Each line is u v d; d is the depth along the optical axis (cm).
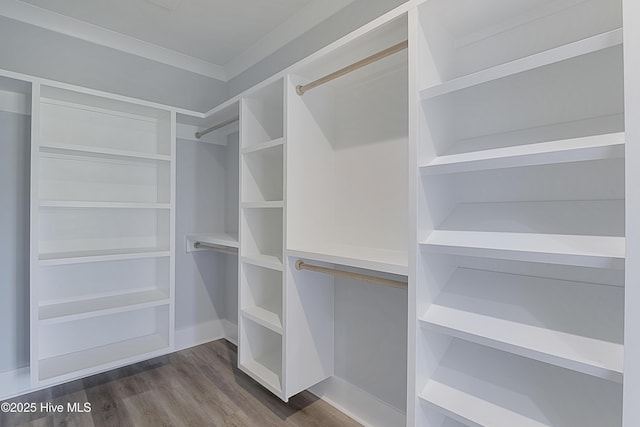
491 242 96
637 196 69
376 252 145
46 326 201
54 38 200
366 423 165
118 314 227
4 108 184
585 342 82
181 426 163
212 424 165
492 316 99
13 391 188
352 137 170
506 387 99
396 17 112
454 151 116
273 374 176
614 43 72
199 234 260
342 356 177
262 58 236
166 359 237
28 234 193
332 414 174
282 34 214
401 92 150
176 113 222
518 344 85
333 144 179
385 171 156
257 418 170
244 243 189
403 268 110
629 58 69
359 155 167
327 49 137
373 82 161
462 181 125
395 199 152
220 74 272
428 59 110
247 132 191
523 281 108
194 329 262
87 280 215
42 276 199
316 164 171
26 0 183
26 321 193
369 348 164
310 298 168
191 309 260
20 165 190
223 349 255
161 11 194
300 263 160
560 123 104
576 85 101
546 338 86
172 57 245
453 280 118
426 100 108
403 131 149
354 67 137
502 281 111
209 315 271
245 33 219
